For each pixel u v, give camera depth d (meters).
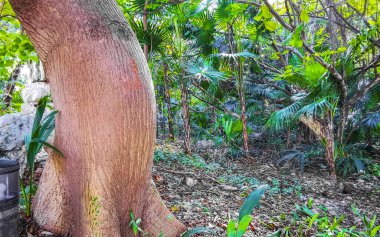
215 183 4.39
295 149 6.29
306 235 3.03
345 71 5.00
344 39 5.52
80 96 2.12
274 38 6.38
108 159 2.12
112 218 2.18
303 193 4.48
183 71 5.83
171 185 4.03
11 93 5.12
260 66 7.21
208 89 7.20
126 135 2.12
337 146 5.66
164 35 5.18
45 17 2.12
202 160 5.45
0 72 4.39
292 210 3.73
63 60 2.15
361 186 5.09
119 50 2.15
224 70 6.73
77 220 2.25
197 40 6.29
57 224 2.35
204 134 7.39
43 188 2.46
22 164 3.35
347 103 5.68
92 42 2.10
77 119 2.16
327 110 5.24
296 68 5.32
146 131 2.21
